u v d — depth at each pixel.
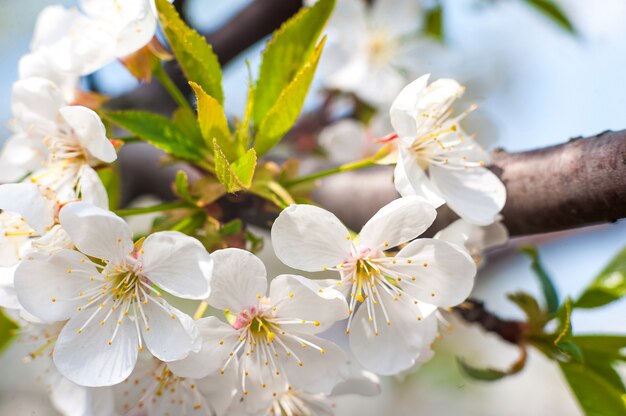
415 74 0.32
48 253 0.23
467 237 0.24
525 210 0.25
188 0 0.31
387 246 0.24
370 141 0.33
